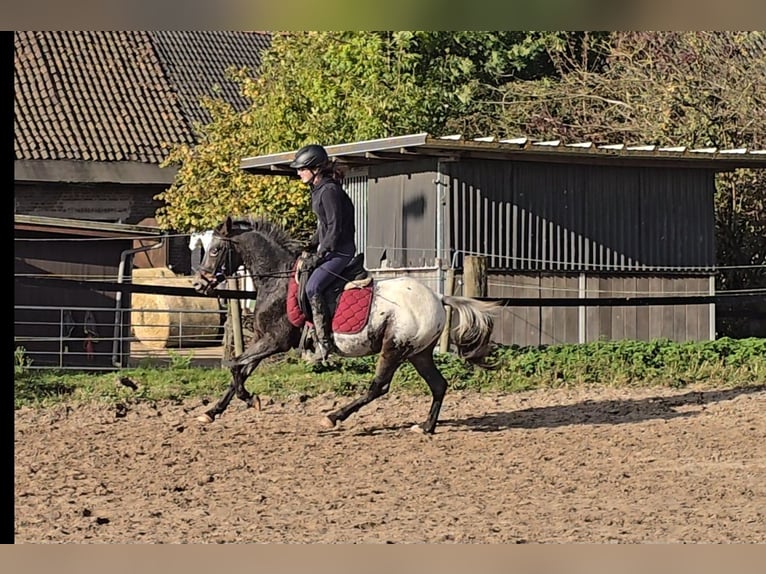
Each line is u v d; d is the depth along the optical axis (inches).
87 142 1216.8
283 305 471.8
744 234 914.1
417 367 485.1
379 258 768.9
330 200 458.0
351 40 946.7
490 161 722.8
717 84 926.4
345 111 927.0
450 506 357.4
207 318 973.8
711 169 802.8
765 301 852.6
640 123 944.3
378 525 331.6
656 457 444.1
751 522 337.4
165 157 1226.0
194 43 1444.4
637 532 324.2
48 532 319.9
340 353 470.3
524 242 735.7
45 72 1298.0
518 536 318.3
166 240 1219.9
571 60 1034.7
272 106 938.1
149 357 770.2
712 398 602.9
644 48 978.7
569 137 973.2
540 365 646.5
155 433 483.2
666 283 791.1
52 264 755.4
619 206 772.6
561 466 424.5
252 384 597.6
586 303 640.4
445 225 710.5
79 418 516.7
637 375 652.7
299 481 393.7
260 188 902.4
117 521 335.0
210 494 373.1
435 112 995.3
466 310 481.4
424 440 474.9
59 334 743.7
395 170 751.7
